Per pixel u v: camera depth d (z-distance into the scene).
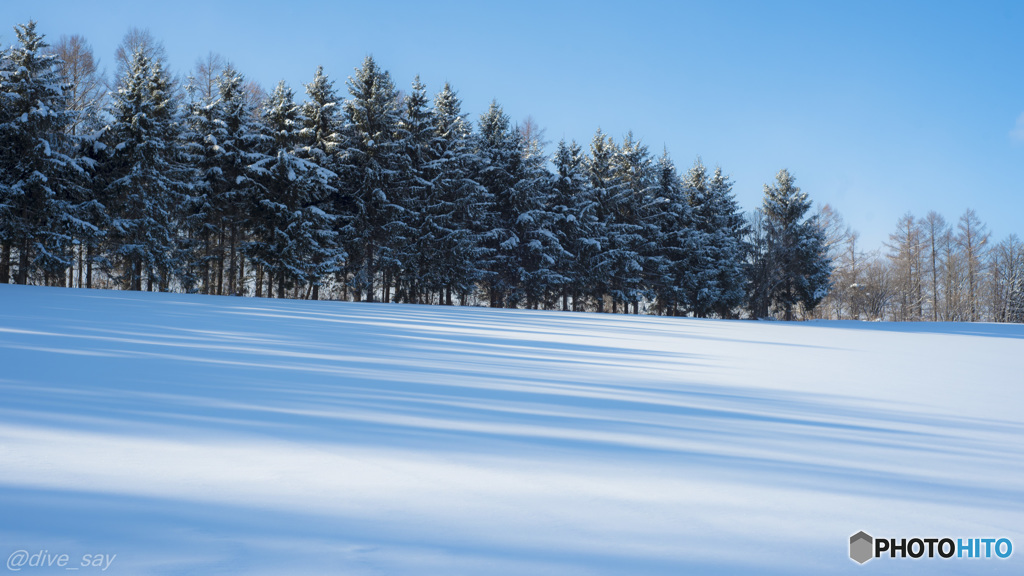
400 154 37.81
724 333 14.96
